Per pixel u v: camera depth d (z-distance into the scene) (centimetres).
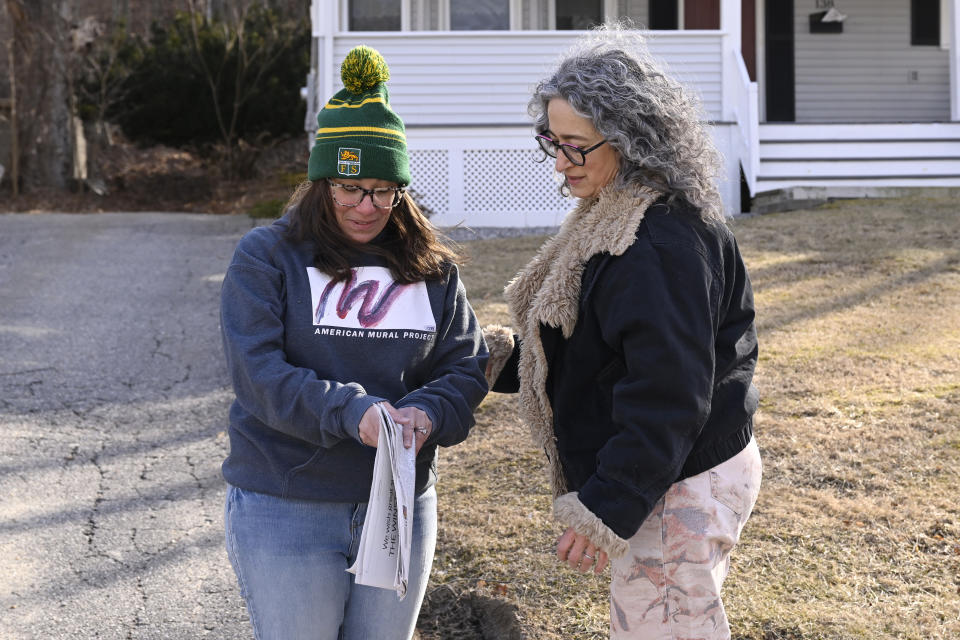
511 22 1230
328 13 1102
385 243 223
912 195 1076
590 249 207
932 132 1129
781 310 654
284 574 208
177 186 1670
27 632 331
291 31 1652
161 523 416
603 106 206
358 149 209
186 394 588
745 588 318
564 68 214
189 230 1158
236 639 329
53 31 1592
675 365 194
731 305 214
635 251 201
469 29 1230
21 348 668
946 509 367
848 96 1360
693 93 219
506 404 509
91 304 792
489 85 1129
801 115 1358
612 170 214
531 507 393
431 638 322
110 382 607
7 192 1574
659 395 195
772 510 373
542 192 1133
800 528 357
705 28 1194
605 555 204
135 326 732
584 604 320
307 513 210
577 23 1251
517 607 322
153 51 1556
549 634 305
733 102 1121
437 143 1126
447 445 218
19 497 439
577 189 219
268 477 210
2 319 740
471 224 1130
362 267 218
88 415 549
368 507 196
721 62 1130
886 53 1357
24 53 1586
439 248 229
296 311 211
